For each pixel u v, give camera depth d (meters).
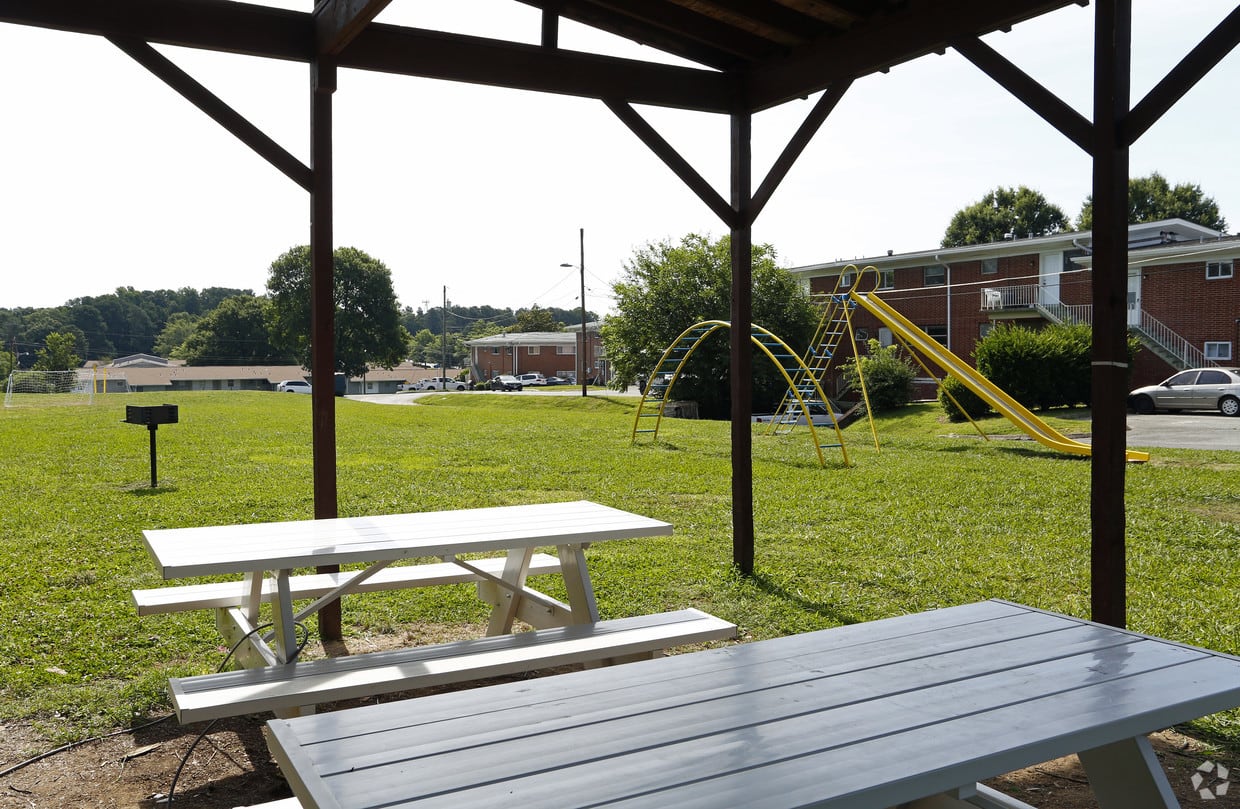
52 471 11.59
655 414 30.83
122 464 12.35
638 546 7.12
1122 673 2.29
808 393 18.81
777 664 2.36
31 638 4.73
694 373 31.52
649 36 5.56
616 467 12.32
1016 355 24.12
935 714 2.01
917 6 4.66
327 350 4.78
